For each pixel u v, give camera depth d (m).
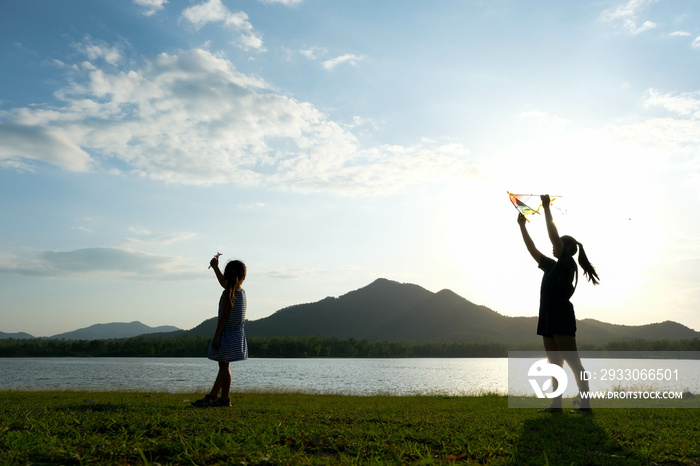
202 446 3.90
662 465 3.95
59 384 34.53
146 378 45.44
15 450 3.47
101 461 3.44
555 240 6.99
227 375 7.73
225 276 7.84
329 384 38.88
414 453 4.00
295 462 3.46
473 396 12.13
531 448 4.24
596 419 6.13
